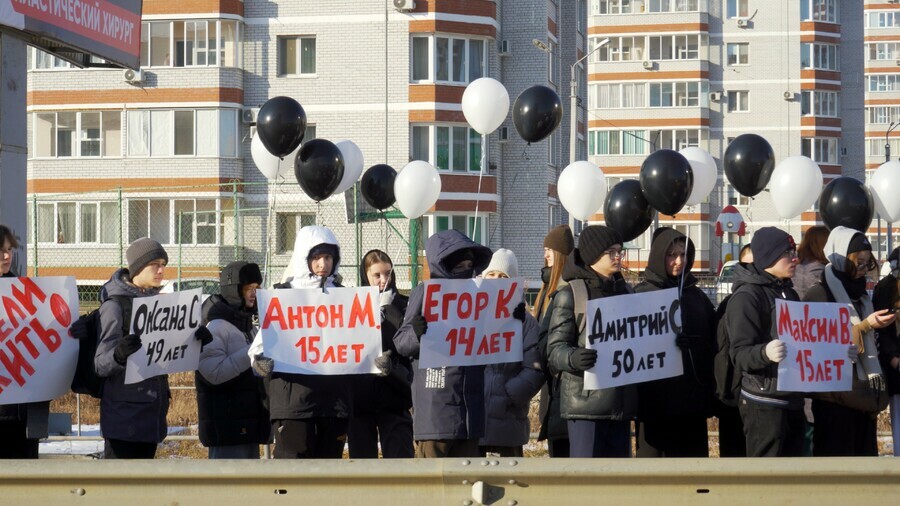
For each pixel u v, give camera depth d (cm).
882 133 8138
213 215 3672
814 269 853
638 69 6519
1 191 1014
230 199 3659
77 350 763
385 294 884
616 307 744
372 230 3272
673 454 805
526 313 809
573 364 725
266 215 3612
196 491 552
